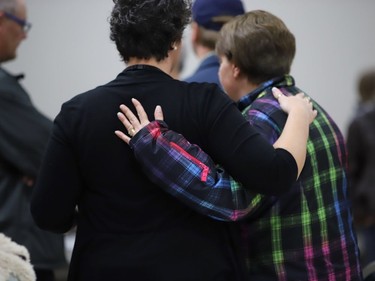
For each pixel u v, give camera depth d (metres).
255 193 3.86
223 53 4.61
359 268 4.48
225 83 4.63
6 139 6.08
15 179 6.18
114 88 3.89
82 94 3.94
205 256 3.81
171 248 3.77
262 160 3.66
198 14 6.13
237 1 6.20
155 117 3.79
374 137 10.23
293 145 3.83
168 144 3.71
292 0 13.10
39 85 11.93
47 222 3.99
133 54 3.93
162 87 3.87
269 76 4.51
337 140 4.46
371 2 13.42
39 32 11.89
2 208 6.06
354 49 13.43
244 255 4.21
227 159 3.74
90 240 3.88
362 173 10.38
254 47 4.44
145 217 3.80
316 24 13.23
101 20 12.11
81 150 3.82
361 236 10.62
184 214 3.83
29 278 4.20
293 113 4.05
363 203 10.30
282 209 4.20
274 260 4.19
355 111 11.30
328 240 4.28
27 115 6.18
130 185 3.82
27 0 11.82
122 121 3.79
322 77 13.33
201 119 3.81
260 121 4.15
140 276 3.76
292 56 4.58
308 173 4.26
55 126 3.89
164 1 3.84
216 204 3.72
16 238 6.06
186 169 3.70
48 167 3.87
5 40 6.39
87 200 3.93
